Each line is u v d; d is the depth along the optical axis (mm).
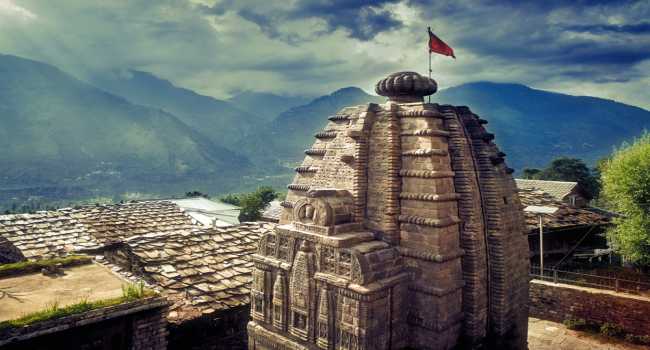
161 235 23625
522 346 15758
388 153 14219
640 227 24312
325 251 13711
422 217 13453
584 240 33312
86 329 12906
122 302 13461
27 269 16500
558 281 24672
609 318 21484
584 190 42688
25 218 29297
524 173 69625
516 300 15289
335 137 16141
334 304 13430
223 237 24641
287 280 15016
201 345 17500
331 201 14000
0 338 11102
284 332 15062
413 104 14539
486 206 14617
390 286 13016
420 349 13539
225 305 18078
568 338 21078
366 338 12469
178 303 17656
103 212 34469
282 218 17281
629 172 24812
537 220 30172
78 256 18094
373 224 14336
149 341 14414
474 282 13898
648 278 24094
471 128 15281
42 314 12062
